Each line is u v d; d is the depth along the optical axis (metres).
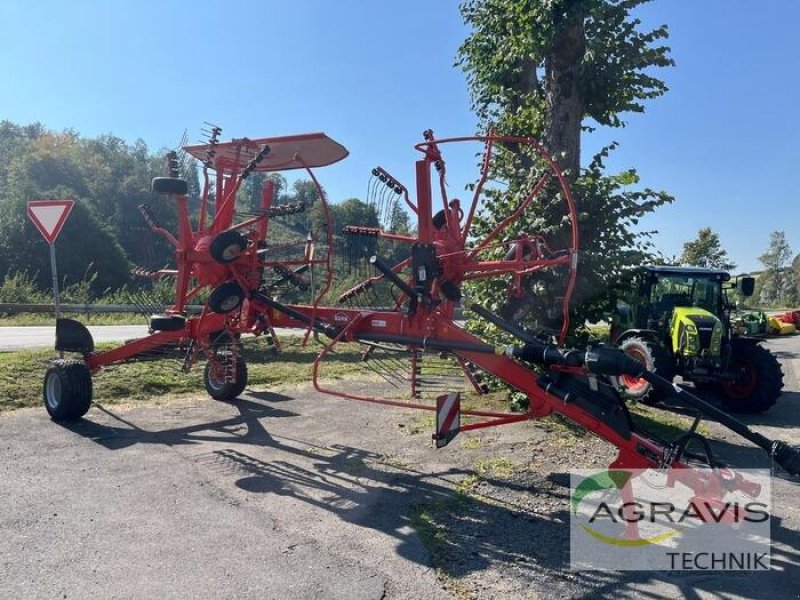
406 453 6.45
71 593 3.59
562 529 4.73
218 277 7.18
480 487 5.53
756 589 3.94
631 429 4.99
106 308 22.56
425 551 4.27
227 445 6.61
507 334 8.21
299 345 13.52
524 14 8.31
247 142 7.02
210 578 3.80
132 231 61.88
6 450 6.16
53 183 62.56
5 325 20.00
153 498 5.05
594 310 8.51
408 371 8.82
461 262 5.96
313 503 5.08
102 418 7.51
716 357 9.64
